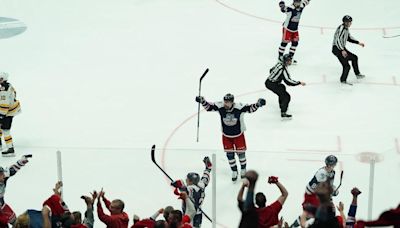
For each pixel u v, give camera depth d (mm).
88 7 27938
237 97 19859
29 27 25859
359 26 25109
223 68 21922
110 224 10984
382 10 26594
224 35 24766
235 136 14969
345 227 10516
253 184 7500
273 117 18484
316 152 16531
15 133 17938
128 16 26891
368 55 22500
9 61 22844
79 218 10484
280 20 26062
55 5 28156
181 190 12547
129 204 14047
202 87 20609
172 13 27125
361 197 13625
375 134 17406
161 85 20812
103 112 19141
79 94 20297
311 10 26875
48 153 16219
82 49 23797
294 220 13086
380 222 7867
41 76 21641
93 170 15242
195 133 17766
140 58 22922
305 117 18422
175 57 22906
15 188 14898
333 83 20516
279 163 15133
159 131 17953
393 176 14164
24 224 9938
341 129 17719
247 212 7699
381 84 20359
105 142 17406
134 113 19031
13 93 16312
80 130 18094
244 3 27906
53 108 19438
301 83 17734
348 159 14812
